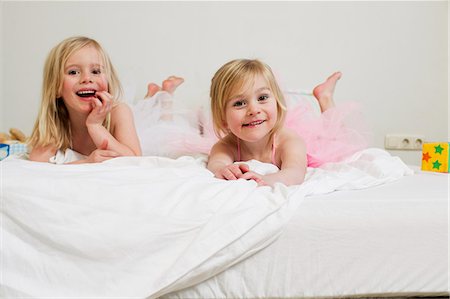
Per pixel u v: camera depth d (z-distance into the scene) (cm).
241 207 61
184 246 58
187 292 58
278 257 60
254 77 97
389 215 63
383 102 201
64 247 59
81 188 62
